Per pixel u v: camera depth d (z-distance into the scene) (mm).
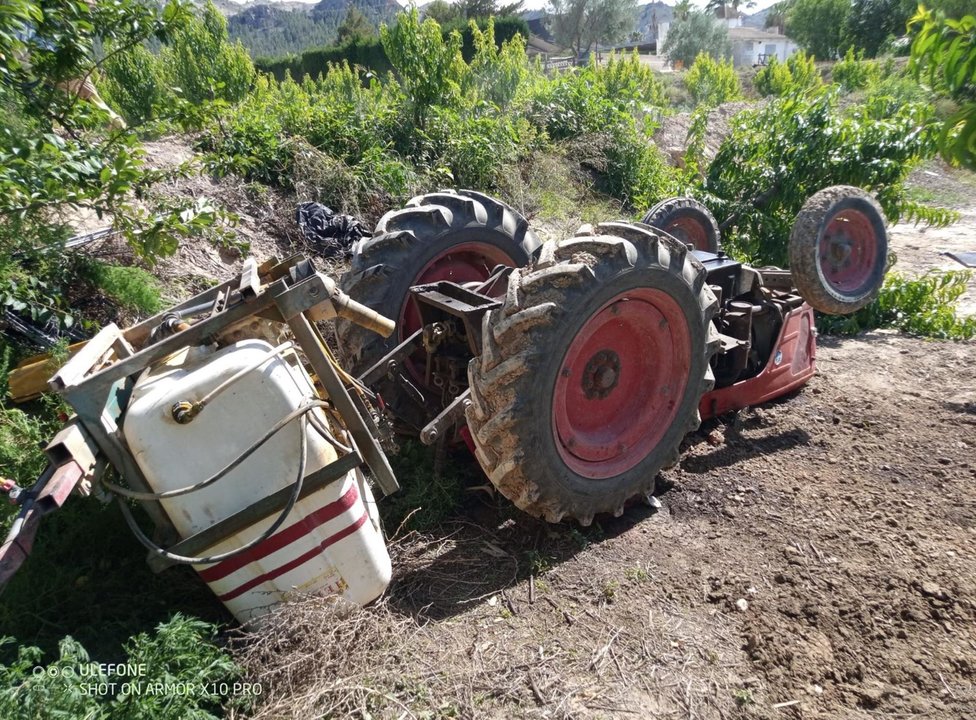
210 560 2389
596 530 3492
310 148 7203
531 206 8336
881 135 6988
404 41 8672
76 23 4695
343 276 3984
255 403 2447
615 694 2543
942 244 9562
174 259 5125
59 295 4059
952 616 2975
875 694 2602
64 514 3111
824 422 4703
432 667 2605
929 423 4688
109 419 2426
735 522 3596
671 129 13461
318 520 2590
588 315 3002
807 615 2967
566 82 11297
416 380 3922
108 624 2713
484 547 3332
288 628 2518
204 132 7355
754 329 4648
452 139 8477
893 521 3588
